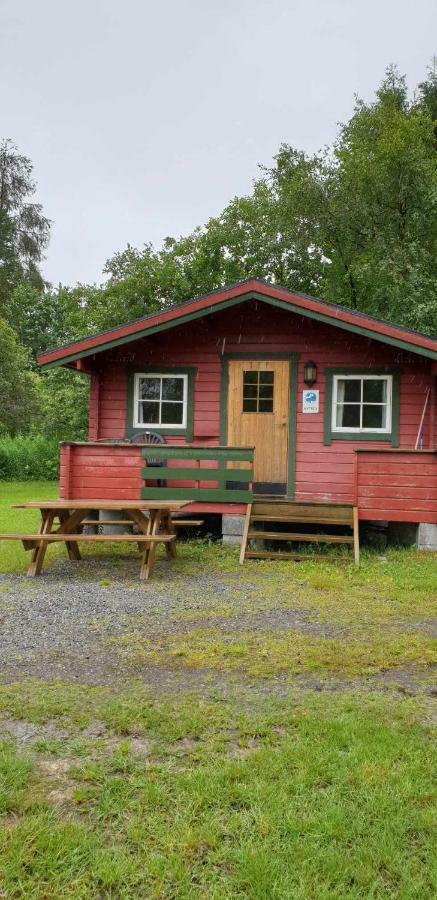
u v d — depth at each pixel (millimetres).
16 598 5773
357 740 2918
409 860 2158
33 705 3340
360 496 8047
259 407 9859
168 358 10094
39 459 24828
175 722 3115
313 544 8594
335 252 19781
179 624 4914
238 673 3842
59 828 2299
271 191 22016
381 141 17594
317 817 2354
